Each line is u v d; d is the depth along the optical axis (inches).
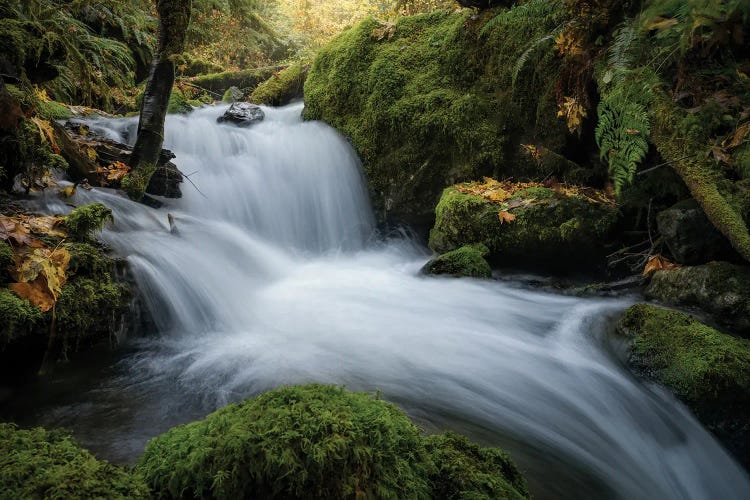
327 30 657.6
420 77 258.5
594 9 170.9
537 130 220.5
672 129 138.6
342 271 218.7
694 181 132.3
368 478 51.4
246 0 522.0
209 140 286.2
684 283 141.5
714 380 103.9
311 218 276.2
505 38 229.5
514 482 66.9
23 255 107.0
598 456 95.9
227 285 163.8
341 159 276.8
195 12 471.8
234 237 206.5
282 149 289.3
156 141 200.8
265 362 120.6
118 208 178.5
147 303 134.1
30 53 156.2
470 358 128.1
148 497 49.0
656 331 121.9
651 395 112.7
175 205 225.5
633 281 169.2
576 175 210.5
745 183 126.0
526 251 189.5
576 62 182.2
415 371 119.8
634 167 139.6
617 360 125.3
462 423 98.3
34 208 146.3
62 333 106.7
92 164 193.0
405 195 255.6
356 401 59.8
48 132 154.6
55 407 95.6
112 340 121.8
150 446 57.8
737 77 135.3
